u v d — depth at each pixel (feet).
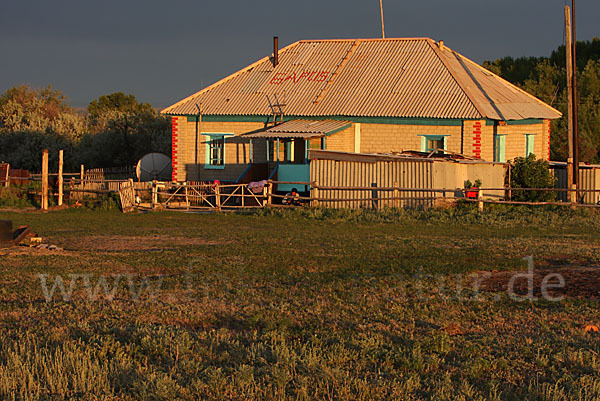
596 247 78.69
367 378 35.63
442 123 144.56
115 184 142.51
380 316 47.70
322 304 51.19
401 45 171.94
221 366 37.19
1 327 44.93
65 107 308.81
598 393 33.12
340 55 172.76
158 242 87.04
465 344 40.98
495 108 147.74
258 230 99.35
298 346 40.60
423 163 121.49
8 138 248.73
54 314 48.62
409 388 33.81
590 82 250.16
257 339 42.50
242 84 168.35
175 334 42.80
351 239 88.33
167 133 241.96
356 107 151.12
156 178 178.40
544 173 130.41
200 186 132.87
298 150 156.04
